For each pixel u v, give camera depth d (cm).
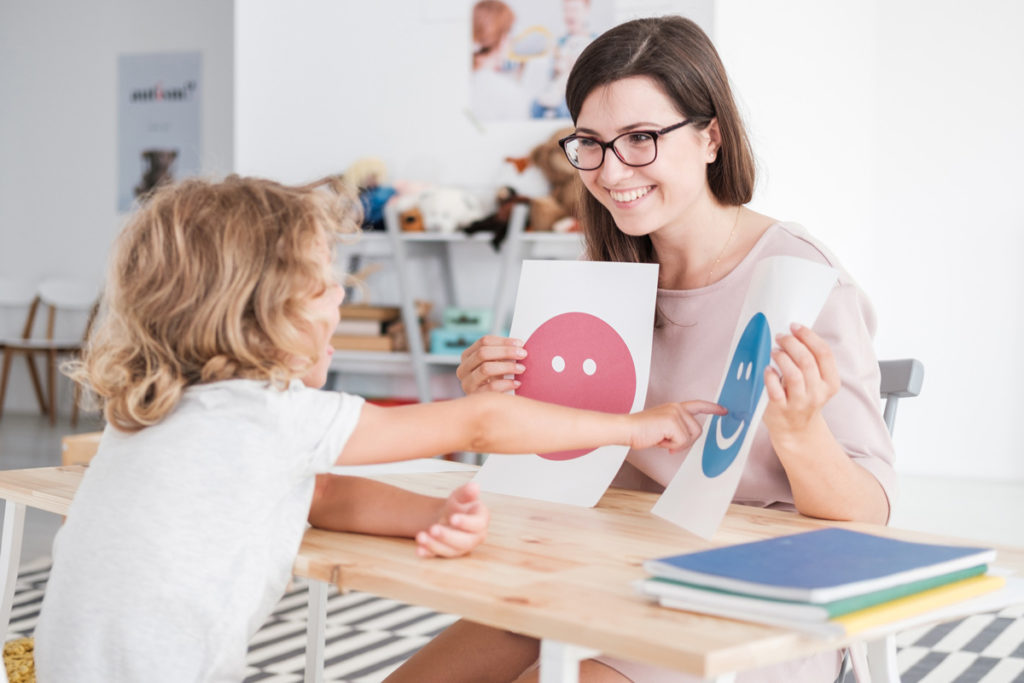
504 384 137
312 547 102
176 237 102
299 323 104
